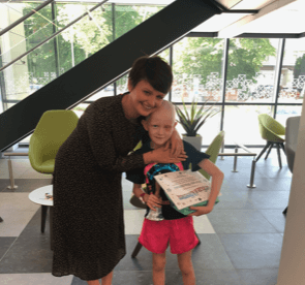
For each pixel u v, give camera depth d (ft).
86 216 3.94
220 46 18.34
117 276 6.14
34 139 10.44
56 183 3.97
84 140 3.67
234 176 13.25
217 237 7.91
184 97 19.21
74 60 11.29
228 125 19.57
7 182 12.18
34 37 10.93
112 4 10.84
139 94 3.11
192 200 3.84
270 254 7.13
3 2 10.28
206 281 6.06
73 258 4.18
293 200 4.27
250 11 11.00
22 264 6.55
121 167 3.50
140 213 9.29
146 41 10.49
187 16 10.37
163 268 5.01
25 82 11.56
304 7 9.16
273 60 18.48
